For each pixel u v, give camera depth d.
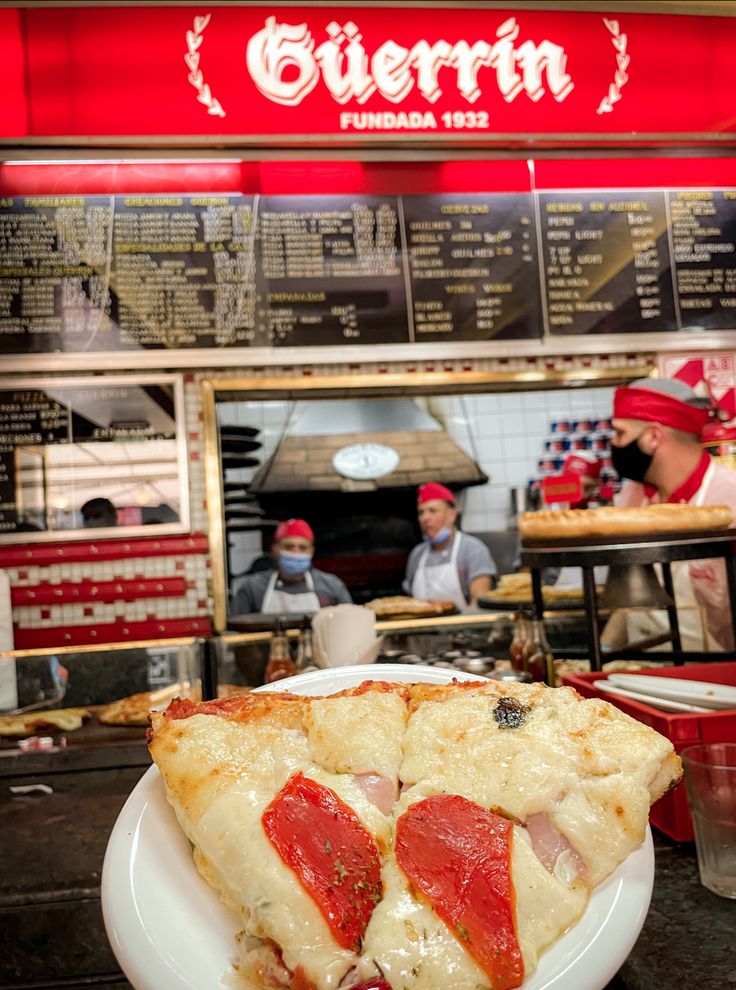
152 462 3.15
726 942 0.94
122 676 2.22
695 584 3.22
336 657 2.07
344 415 3.93
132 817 0.76
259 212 3.14
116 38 2.94
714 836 1.06
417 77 3.04
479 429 3.97
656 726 1.20
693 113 3.19
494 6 3.01
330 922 0.63
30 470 3.11
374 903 0.66
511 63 3.08
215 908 0.69
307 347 3.16
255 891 0.64
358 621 2.10
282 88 3.00
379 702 0.84
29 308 3.06
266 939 0.63
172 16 2.94
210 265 3.12
